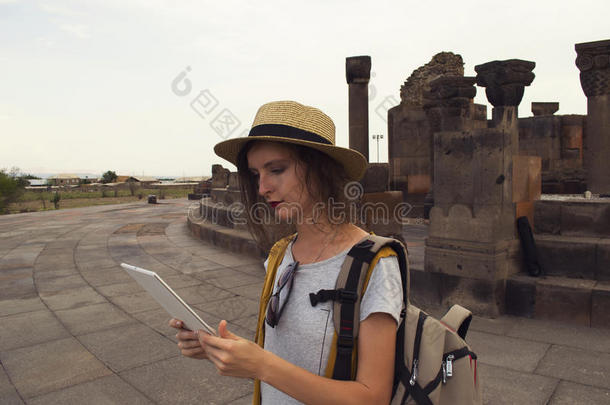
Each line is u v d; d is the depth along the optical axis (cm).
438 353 101
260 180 102
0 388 330
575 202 496
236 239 918
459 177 478
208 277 698
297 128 95
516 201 489
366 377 85
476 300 468
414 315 104
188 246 1019
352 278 91
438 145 493
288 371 82
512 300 467
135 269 98
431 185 1207
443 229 495
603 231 480
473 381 104
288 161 99
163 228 1384
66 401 308
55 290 633
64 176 15225
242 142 106
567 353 363
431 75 1490
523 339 396
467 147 470
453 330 112
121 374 352
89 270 770
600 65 809
